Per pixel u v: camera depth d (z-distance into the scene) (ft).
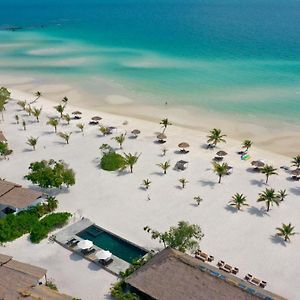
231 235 158.51
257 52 472.03
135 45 515.09
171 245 143.02
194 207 176.45
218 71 394.52
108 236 156.25
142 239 153.89
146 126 265.54
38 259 142.61
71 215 165.17
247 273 138.92
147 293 120.26
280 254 148.87
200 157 222.69
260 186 194.80
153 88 344.08
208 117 281.74
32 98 322.34
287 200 183.52
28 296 112.27
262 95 324.19
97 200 180.45
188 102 310.45
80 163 213.46
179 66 412.98
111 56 458.09
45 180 177.37
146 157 221.46
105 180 197.36
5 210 169.99
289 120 275.80
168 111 292.81
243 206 177.78
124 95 327.88
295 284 134.92
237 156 225.15
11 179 196.65
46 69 408.67
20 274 119.65
